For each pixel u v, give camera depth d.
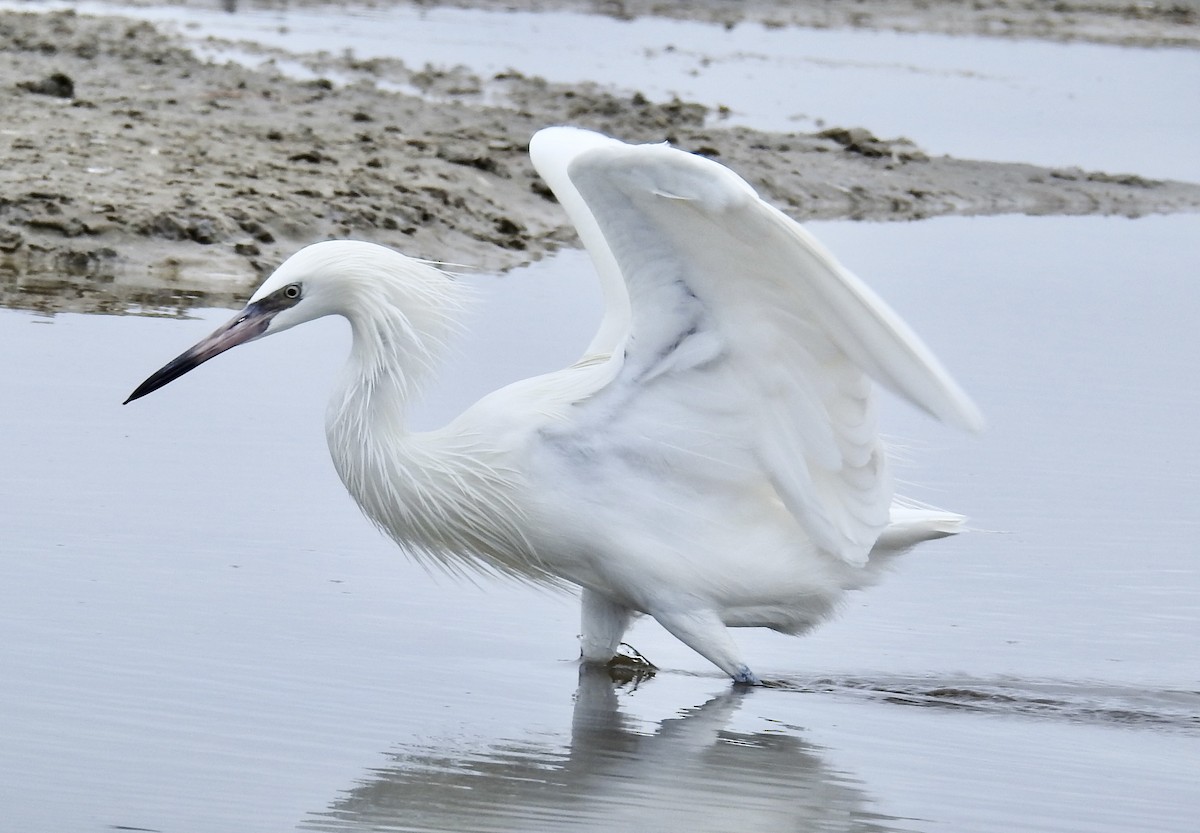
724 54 42.94
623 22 48.06
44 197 19.98
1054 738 9.61
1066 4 57.84
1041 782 8.87
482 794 8.26
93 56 30.80
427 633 10.80
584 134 12.19
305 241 20.59
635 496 10.40
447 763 8.64
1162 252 23.95
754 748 9.23
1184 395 16.33
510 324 17.41
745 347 10.00
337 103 28.89
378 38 39.81
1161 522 13.18
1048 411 15.70
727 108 33.59
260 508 12.40
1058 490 13.82
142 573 11.03
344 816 7.87
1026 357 17.47
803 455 10.16
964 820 8.30
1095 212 28.05
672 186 9.23
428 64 35.59
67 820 7.65
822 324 9.66
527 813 8.06
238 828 7.66
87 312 16.95
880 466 10.21
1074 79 43.22
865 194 27.45
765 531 10.54
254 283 18.97
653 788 8.52
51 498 12.14
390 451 10.63
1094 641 11.16
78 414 13.91
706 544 10.41
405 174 23.92
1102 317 19.36
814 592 10.59
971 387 16.31
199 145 23.86
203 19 40.28
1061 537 12.87
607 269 11.31
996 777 8.94
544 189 24.70
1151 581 12.13
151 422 13.95
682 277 9.88
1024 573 12.28
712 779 8.70
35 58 29.83
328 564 11.61
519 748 8.97
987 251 23.39
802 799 8.49
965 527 10.95
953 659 10.95
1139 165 32.22
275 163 23.31
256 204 20.97
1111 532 12.96
